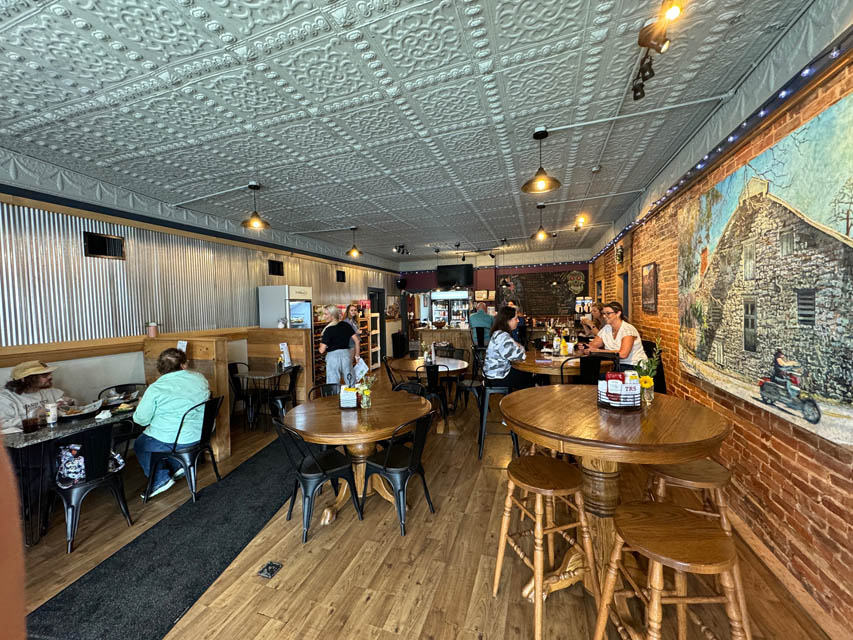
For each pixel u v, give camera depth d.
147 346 3.88
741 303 2.19
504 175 3.80
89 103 2.34
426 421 2.46
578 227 5.61
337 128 2.74
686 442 1.38
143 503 2.75
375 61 2.03
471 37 1.87
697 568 1.15
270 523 2.47
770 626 1.61
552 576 1.80
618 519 1.38
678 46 1.94
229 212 4.82
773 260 1.90
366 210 5.02
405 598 1.82
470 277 9.53
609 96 2.39
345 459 2.51
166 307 4.27
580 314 8.49
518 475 1.76
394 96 2.36
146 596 1.86
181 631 1.66
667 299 3.61
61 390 3.04
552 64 2.08
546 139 2.98
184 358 3.11
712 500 1.86
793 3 1.67
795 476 1.82
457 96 2.37
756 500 2.15
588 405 1.91
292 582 1.93
